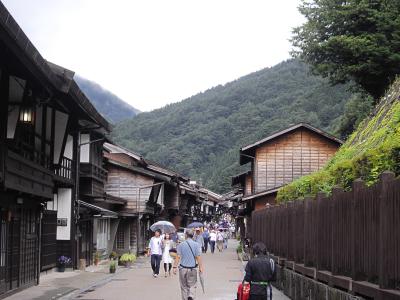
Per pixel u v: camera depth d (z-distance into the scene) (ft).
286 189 64.44
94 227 98.27
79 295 53.88
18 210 53.26
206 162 441.68
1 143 41.83
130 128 527.81
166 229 93.15
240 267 94.99
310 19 118.62
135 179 124.16
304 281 42.78
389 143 29.71
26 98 46.52
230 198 253.24
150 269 89.86
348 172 36.86
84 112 65.98
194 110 512.22
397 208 23.27
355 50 103.91
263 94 472.85
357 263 28.84
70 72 48.55
